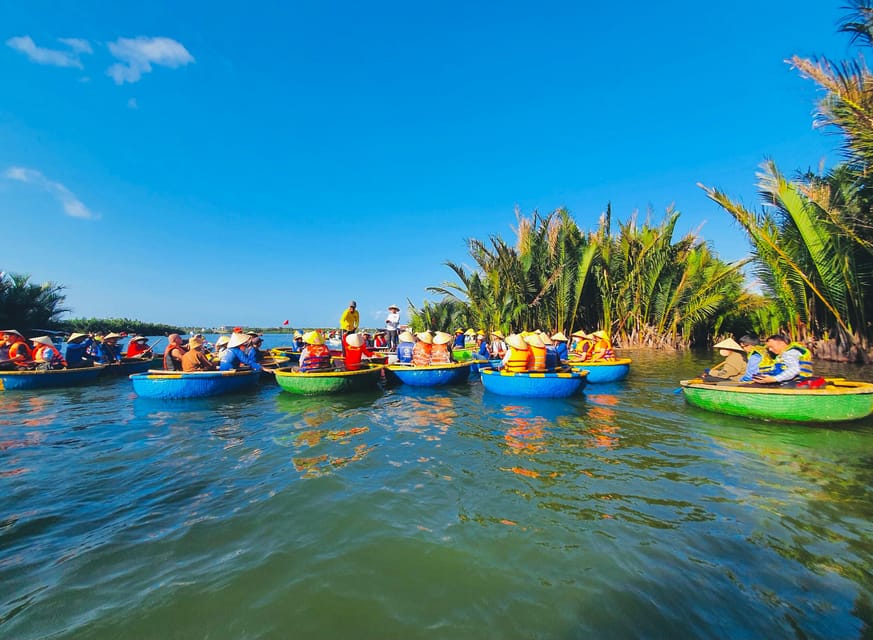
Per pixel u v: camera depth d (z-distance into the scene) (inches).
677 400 351.6
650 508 151.9
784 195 511.8
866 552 122.3
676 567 116.8
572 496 163.0
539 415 304.5
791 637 91.9
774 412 263.6
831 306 557.9
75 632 94.8
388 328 623.2
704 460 201.2
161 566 119.9
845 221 494.3
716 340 940.0
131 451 227.9
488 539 132.1
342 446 233.5
